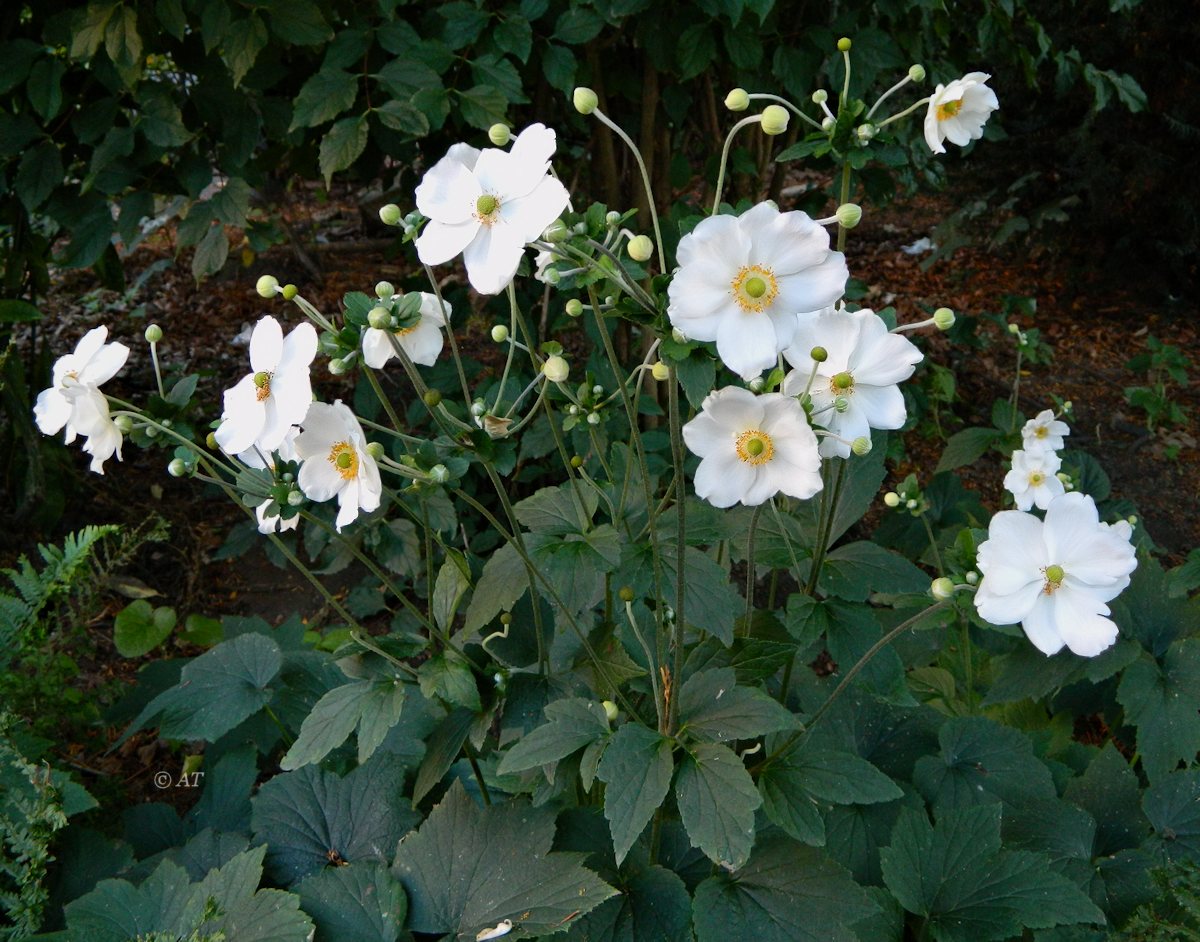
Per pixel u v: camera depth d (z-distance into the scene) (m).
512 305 0.62
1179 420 1.65
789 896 0.62
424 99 0.96
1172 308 2.07
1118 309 2.08
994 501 1.54
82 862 0.75
